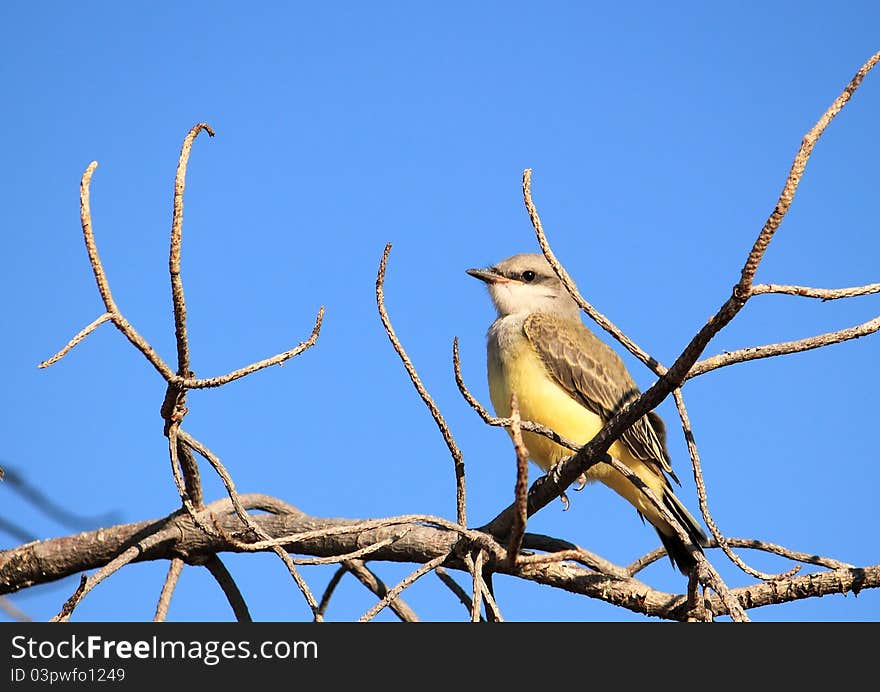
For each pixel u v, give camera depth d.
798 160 7.38
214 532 8.86
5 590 10.55
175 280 7.93
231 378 8.30
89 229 7.92
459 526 9.55
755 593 9.79
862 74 7.23
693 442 9.41
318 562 8.82
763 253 7.69
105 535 10.49
